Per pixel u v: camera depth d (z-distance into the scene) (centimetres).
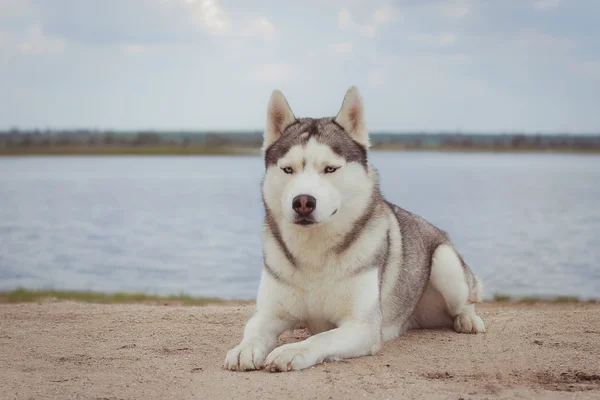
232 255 2359
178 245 2658
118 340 697
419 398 465
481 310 994
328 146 580
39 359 607
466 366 566
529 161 17450
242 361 542
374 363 567
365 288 596
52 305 1012
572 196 5272
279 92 632
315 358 548
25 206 4781
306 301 605
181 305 1119
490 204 4475
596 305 1190
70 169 13100
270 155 612
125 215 4050
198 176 9888
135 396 476
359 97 617
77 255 2402
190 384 504
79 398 473
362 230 599
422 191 5769
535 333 722
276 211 595
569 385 505
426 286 730
